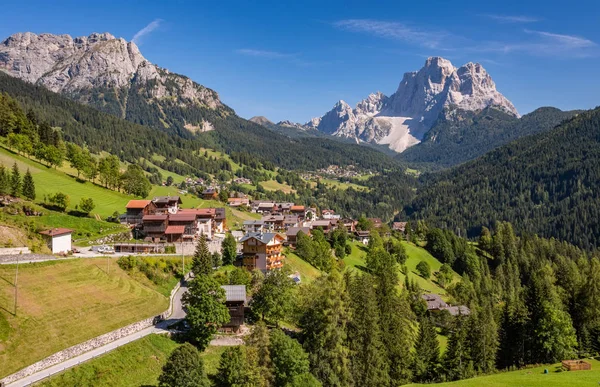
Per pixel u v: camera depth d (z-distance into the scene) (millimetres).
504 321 114938
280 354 80500
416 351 105750
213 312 88688
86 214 161125
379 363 95062
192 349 70812
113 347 77750
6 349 67062
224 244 139875
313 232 198750
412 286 167875
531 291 115438
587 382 78438
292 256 164250
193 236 152875
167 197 194500
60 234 116625
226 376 74500
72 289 89938
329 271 166875
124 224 159625
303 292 111812
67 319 79812
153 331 87812
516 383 81500
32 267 91312
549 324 105875
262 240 140375
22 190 153125
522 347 109938
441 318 147250
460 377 100500
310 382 80500
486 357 103938
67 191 184250
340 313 97500
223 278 120062
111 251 127000
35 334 72625
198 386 67625
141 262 115500
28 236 112875
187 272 125000
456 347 102938
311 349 93062
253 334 83438
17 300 78562
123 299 95062
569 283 156625
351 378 91438
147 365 76750
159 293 106250
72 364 69750
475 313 112375
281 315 103562
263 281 111688
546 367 94438
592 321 118562
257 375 75188
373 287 116750
